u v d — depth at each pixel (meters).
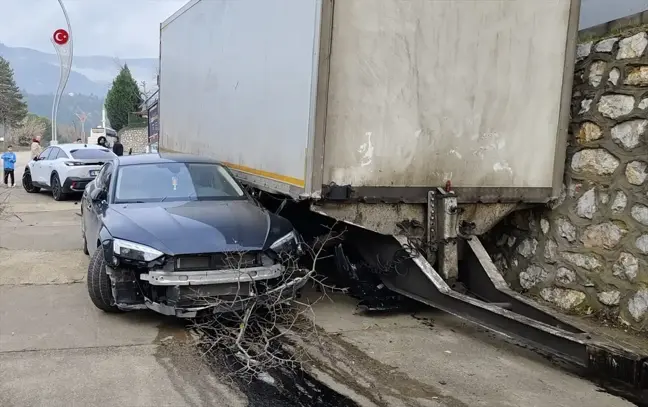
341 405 3.89
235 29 7.29
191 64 9.52
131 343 4.89
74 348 4.75
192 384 4.15
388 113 5.40
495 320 4.71
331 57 5.10
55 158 15.62
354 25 5.15
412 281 5.68
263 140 6.40
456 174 5.76
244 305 5.08
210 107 8.53
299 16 5.36
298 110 5.42
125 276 5.13
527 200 6.06
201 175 6.75
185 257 4.98
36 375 4.21
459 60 5.60
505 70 5.79
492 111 5.80
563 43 5.95
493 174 5.90
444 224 5.61
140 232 5.17
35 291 6.40
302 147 5.34
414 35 5.39
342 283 6.43
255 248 5.13
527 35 5.81
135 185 6.44
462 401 4.00
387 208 5.65
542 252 6.44
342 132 5.25
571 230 6.06
